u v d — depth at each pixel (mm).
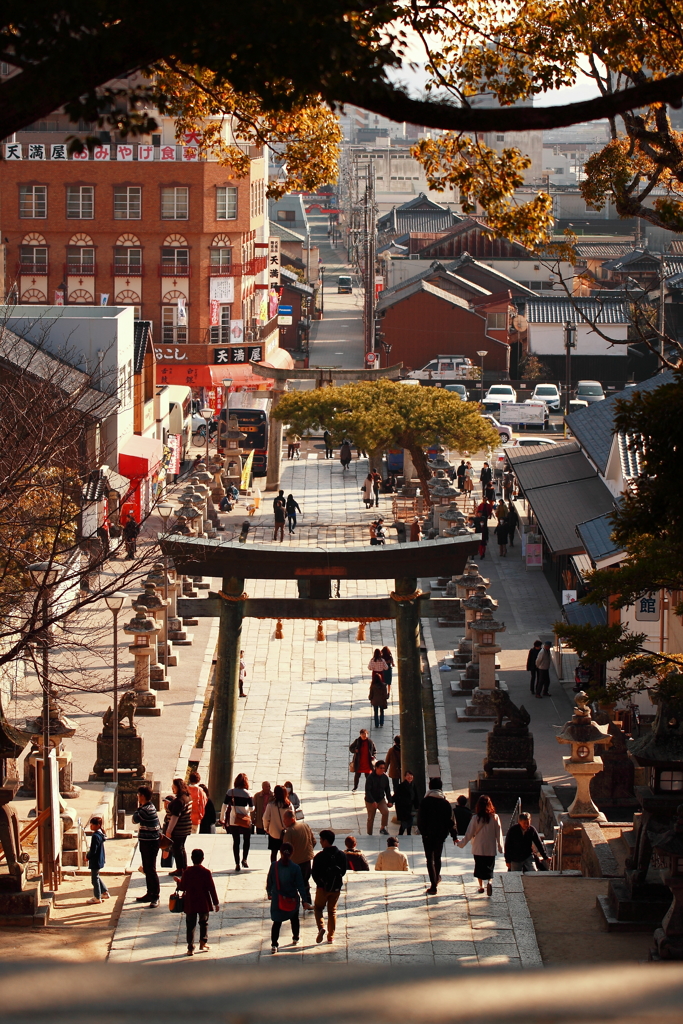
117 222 104312
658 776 21000
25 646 23953
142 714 42312
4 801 21391
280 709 44719
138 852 27078
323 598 34969
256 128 24047
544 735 40688
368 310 115812
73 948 19844
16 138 103250
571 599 48969
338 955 19500
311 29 10750
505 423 105500
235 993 1228
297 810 29188
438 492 70938
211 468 80688
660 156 22453
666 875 18359
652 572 22125
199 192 103875
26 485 26891
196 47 10797
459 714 43062
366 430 71875
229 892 23141
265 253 126812
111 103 11445
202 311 106000
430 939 20344
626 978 1259
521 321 127750
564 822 27078
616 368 127312
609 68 21938
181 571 34688
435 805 22734
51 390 36562
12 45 10664
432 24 19953
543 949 19828
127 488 60281
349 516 76438
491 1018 1223
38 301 105312
